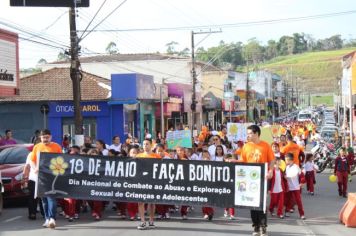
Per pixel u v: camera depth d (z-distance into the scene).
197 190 12.31
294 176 14.51
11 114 35.94
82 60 61.06
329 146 33.28
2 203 15.54
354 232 12.43
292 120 89.00
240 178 11.86
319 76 175.75
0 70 21.61
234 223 13.41
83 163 12.71
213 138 18.78
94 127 35.88
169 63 60.03
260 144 11.80
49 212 12.66
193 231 12.18
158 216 14.23
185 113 51.72
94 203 13.82
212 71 72.38
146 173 12.56
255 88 103.44
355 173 27.16
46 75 37.34
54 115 35.91
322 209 16.36
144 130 39.91
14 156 17.39
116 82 35.25
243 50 142.88
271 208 14.92
